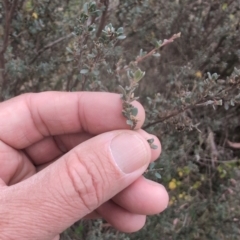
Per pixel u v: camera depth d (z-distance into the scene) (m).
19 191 0.08
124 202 0.10
